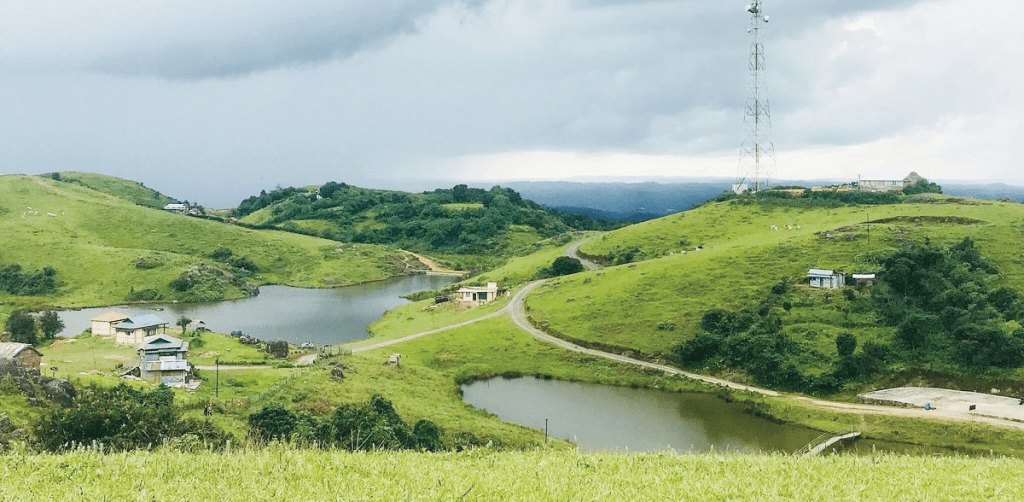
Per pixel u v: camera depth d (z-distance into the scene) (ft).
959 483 54.80
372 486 46.37
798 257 486.38
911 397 326.85
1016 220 513.04
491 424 292.61
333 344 487.20
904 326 371.15
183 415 200.13
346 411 220.84
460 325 492.54
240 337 445.37
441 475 49.80
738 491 49.39
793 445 280.72
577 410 338.13
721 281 472.03
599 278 543.80
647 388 377.30
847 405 327.26
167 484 45.24
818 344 382.63
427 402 325.62
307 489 45.34
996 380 333.83
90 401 135.64
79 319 583.17
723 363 390.83
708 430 305.12
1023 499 50.11
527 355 426.51
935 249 439.22
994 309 376.07
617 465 57.52
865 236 499.92
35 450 57.47
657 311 450.30
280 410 231.09
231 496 43.14
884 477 56.39
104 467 48.57
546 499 45.14
